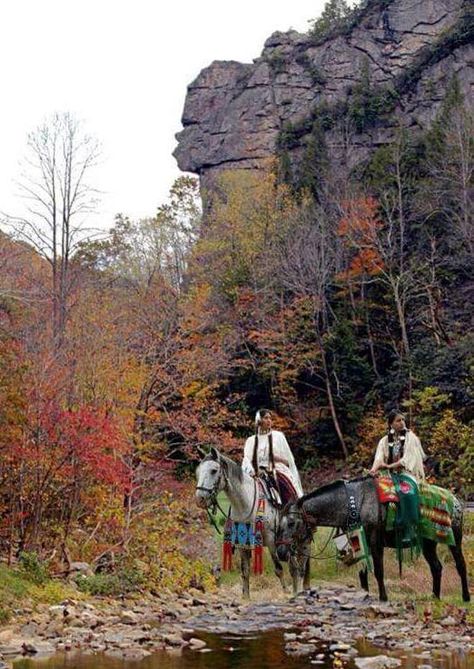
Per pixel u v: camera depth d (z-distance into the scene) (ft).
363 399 147.23
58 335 61.52
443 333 145.89
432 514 39.45
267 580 56.24
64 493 50.85
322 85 253.24
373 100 235.20
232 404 139.85
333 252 156.76
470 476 103.35
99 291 104.53
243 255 155.94
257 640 31.96
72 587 43.01
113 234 130.11
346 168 219.82
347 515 39.99
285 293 160.86
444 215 167.84
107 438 48.44
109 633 33.09
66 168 110.42
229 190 181.78
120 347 70.18
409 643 30.63
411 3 255.70
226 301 148.15
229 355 117.70
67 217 108.58
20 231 106.11
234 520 42.96
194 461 96.99
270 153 247.29
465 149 175.11
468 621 34.86
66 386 51.47
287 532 40.70
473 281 161.07
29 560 42.11
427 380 134.82
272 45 266.36
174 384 84.33
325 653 29.19
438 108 230.27
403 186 167.02
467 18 237.66
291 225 163.94
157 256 134.82
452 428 116.06
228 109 258.57
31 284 94.43
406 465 39.91
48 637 31.99
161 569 50.93
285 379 148.87
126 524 51.70
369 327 156.97
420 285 157.38
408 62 248.73
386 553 55.98
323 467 145.18
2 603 36.17
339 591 47.37
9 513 49.11
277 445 44.98
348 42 257.14
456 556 40.60
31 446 47.21
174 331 101.71
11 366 46.96
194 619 37.68
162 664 27.43
